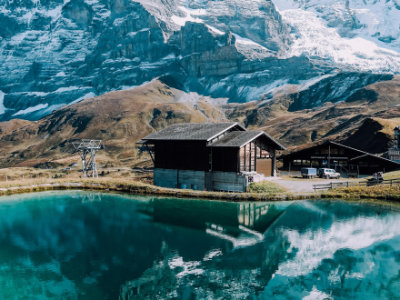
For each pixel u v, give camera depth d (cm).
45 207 4294
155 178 5972
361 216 3759
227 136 5534
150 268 2425
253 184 5019
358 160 7338
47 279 2256
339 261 2591
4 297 2036
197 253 2725
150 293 2073
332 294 2130
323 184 5294
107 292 2112
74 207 4281
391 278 2342
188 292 2119
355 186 5028
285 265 2517
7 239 3030
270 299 2042
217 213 3947
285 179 6100
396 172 6212
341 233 3195
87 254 2670
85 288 2148
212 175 5372
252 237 3095
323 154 7725
